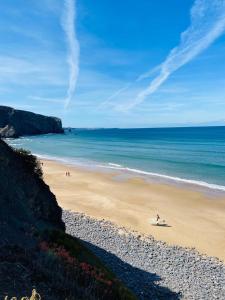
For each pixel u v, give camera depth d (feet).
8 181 52.75
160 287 58.03
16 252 33.68
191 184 172.65
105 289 35.42
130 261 69.72
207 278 65.21
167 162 268.82
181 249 82.43
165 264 70.54
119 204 128.67
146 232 96.53
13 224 43.86
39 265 32.17
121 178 189.98
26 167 65.51
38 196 61.87
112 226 97.50
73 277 34.40
